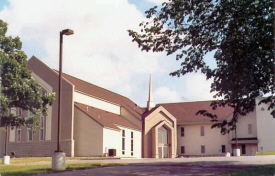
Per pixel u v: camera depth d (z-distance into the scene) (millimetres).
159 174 17188
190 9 19297
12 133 51594
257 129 60281
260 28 17438
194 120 66188
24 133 50875
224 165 21281
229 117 63188
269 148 59344
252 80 18000
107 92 63969
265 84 18688
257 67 17953
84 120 48188
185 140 67062
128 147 53906
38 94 35312
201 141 65750
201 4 18984
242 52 17719
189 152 66312
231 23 17656
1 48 33312
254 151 61156
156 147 58656
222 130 20469
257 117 60719
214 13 18438
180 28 19859
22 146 50625
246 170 17891
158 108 61281
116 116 57062
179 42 20000
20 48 34594
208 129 65625
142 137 58500
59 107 21141
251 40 17672
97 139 47094
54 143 48500
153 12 20500
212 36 19219
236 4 17641
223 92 19328
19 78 33312
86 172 18375
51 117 49375
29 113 50750
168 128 62719
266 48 17422
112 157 44594
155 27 20422
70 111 48344
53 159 20281
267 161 24188
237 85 18219
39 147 49406
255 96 19250
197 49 19750
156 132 59312
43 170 19969
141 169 19438
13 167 22234
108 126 47938
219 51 19016
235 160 25906
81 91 51156
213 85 19203
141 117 59531
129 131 54656
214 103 20484
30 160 33844
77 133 48250
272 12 17078
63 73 54469
